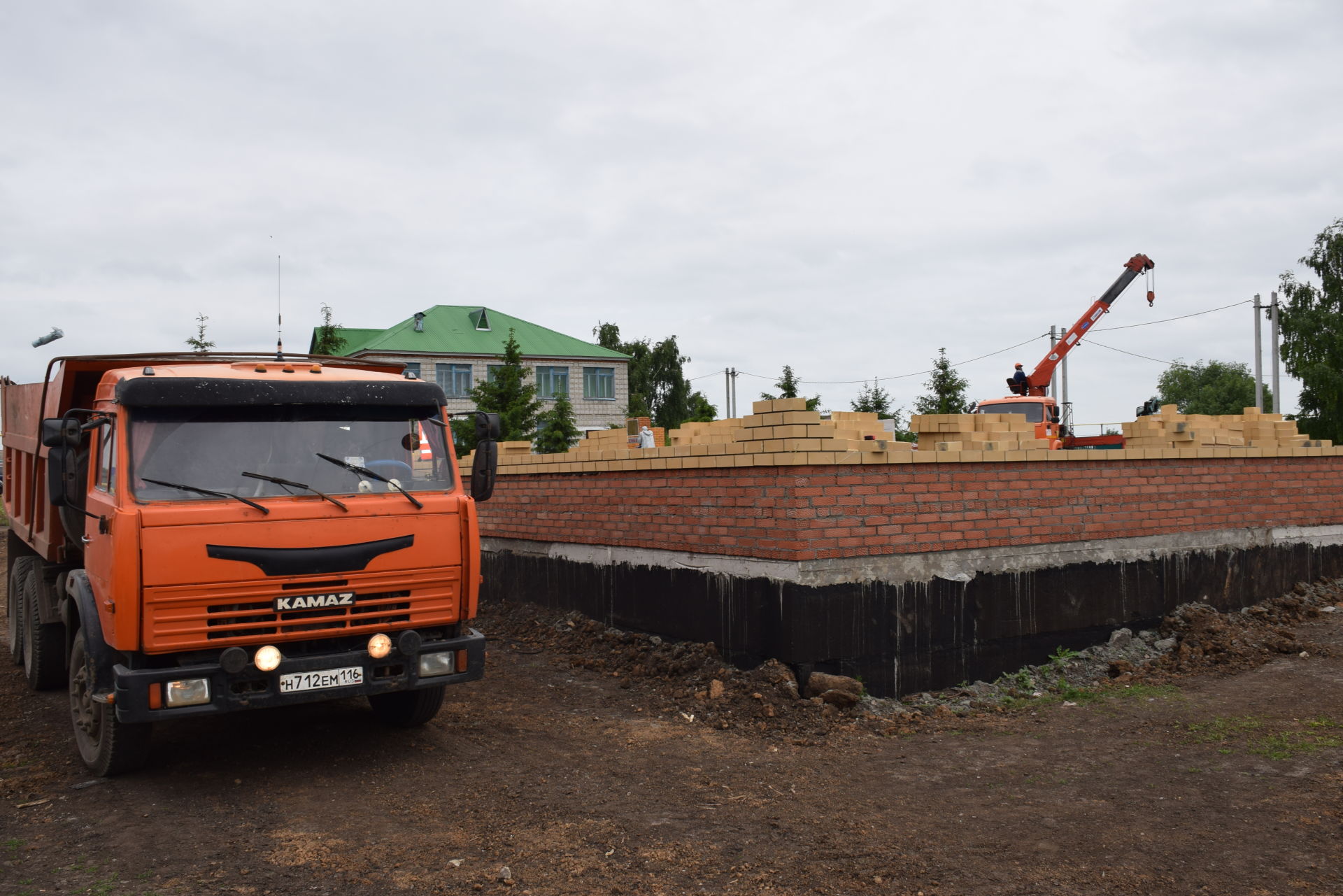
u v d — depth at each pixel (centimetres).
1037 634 877
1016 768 618
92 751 605
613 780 602
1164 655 919
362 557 576
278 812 545
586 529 1039
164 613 532
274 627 559
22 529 884
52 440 573
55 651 820
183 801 566
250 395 576
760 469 779
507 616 1153
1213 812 523
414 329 4903
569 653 980
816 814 538
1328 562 1192
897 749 665
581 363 5116
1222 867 451
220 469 563
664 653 890
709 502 847
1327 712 705
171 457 555
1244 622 1021
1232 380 7356
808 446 739
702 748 671
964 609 827
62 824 530
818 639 745
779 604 756
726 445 816
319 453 591
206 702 539
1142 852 472
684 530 880
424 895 437
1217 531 1052
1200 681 828
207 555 538
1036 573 878
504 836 508
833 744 677
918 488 802
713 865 468
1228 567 1061
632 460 955
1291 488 1147
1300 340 3472
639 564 949
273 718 752
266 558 551
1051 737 688
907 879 447
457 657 610
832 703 727
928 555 806
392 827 520
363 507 582
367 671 578
